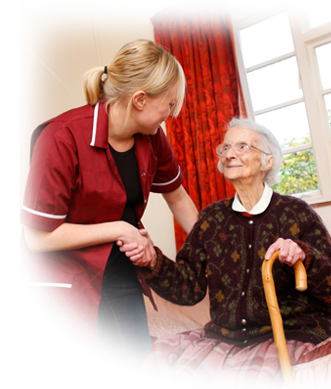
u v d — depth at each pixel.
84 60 2.67
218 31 2.37
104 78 0.96
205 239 1.02
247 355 0.80
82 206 0.93
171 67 0.91
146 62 0.88
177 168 1.24
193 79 2.40
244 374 0.71
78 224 0.94
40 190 0.84
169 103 0.93
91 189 0.91
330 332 0.83
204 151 2.34
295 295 0.88
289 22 2.23
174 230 2.42
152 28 2.67
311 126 2.12
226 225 1.00
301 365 0.71
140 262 0.93
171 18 2.53
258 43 2.46
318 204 1.94
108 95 0.93
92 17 2.80
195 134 2.39
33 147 0.96
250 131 1.02
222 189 2.26
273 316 0.70
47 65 2.44
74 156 0.88
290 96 2.34
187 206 1.29
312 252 0.79
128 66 0.88
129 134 0.97
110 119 0.95
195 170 2.37
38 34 2.44
